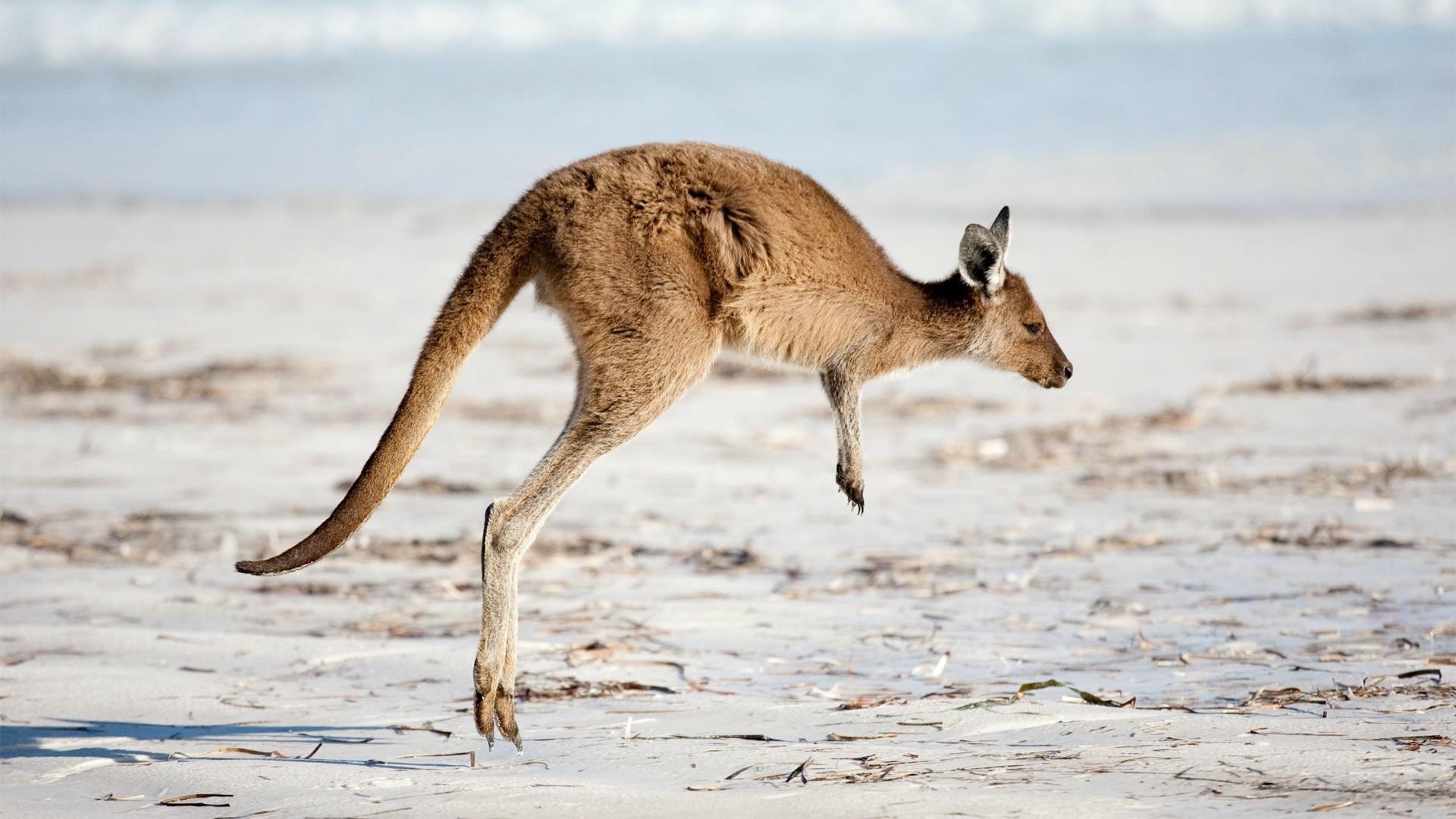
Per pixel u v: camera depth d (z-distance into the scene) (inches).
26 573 1240.8
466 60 6594.5
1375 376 2000.5
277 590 1189.1
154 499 1536.7
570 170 937.5
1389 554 1197.7
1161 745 730.2
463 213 3902.6
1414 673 856.9
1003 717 802.2
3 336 2600.9
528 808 673.6
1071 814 629.3
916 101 5108.3
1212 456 1632.6
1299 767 679.1
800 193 986.1
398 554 1307.8
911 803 653.9
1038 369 1156.5
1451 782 647.8
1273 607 1056.8
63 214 4101.9
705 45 6609.3
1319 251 3053.6
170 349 2481.5
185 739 823.1
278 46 7022.6
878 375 1075.9
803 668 946.1
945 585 1156.5
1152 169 4020.7
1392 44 5590.6
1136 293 2728.8
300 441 1843.0
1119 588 1132.5
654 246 922.1
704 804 669.3
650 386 922.7
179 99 5999.0
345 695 909.2
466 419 1973.4
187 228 3823.8
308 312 2780.5
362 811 679.7
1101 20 6441.9
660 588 1173.1
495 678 801.6
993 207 3668.8
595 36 6929.1
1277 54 5570.9
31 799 719.1
